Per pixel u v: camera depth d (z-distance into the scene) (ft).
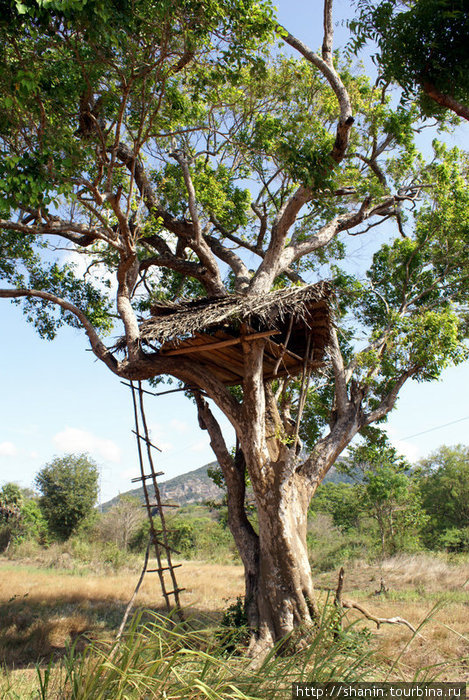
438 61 29.17
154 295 53.42
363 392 43.04
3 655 31.78
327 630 13.65
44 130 30.22
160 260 49.03
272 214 58.39
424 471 141.18
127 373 37.22
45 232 35.78
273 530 33.30
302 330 38.19
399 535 75.87
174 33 31.42
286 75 45.96
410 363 45.34
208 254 45.98
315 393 52.08
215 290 45.98
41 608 47.78
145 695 11.46
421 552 75.46
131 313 38.42
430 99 31.68
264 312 31.32
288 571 32.40
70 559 98.94
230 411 36.17
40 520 152.76
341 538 104.42
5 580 69.10
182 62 34.35
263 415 35.22
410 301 51.44
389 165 51.55
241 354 37.04
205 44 33.63
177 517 144.15
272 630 31.32
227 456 39.50
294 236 47.47
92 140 35.14
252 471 34.65
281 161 43.09
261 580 33.06
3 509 142.31
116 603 51.47
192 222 46.93
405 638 29.48
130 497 138.10
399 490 71.46
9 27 27.27
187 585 62.80
